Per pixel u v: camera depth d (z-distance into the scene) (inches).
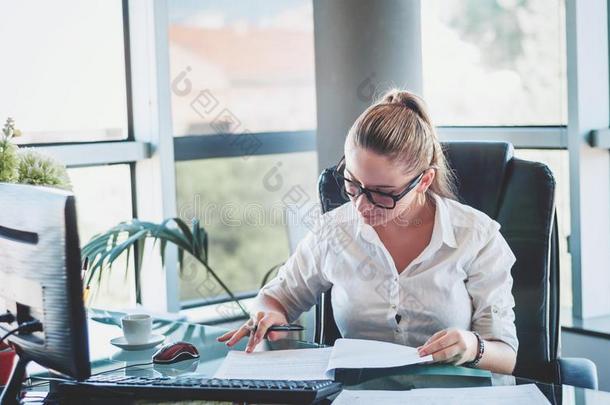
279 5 138.9
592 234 126.5
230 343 73.4
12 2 120.1
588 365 75.8
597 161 125.6
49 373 67.7
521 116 133.0
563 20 125.3
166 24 129.9
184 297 138.7
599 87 124.6
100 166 129.7
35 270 55.7
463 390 59.9
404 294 75.4
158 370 66.8
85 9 127.6
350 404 57.3
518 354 77.5
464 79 139.5
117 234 117.0
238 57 136.5
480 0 136.0
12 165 71.1
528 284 77.8
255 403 58.2
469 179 81.4
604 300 128.8
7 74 120.6
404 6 116.6
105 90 130.8
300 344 72.9
